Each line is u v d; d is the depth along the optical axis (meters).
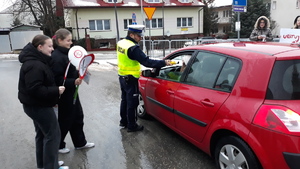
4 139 4.18
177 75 3.66
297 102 2.17
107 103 6.07
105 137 4.12
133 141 3.94
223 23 43.09
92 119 4.98
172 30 28.47
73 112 3.28
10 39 22.31
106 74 10.41
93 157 3.50
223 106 2.61
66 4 24.20
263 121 2.19
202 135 2.98
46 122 2.69
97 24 25.52
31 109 2.62
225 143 2.61
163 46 13.19
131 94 4.04
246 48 2.78
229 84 2.66
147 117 4.81
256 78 2.39
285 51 2.46
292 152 2.03
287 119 2.08
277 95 2.23
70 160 3.43
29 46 2.53
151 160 3.36
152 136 4.09
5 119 5.16
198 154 3.46
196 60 3.31
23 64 2.52
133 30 3.79
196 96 3.02
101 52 22.17
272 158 2.14
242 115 2.39
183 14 28.64
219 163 2.75
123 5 25.66
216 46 3.15
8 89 7.96
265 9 29.91
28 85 2.46
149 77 4.32
